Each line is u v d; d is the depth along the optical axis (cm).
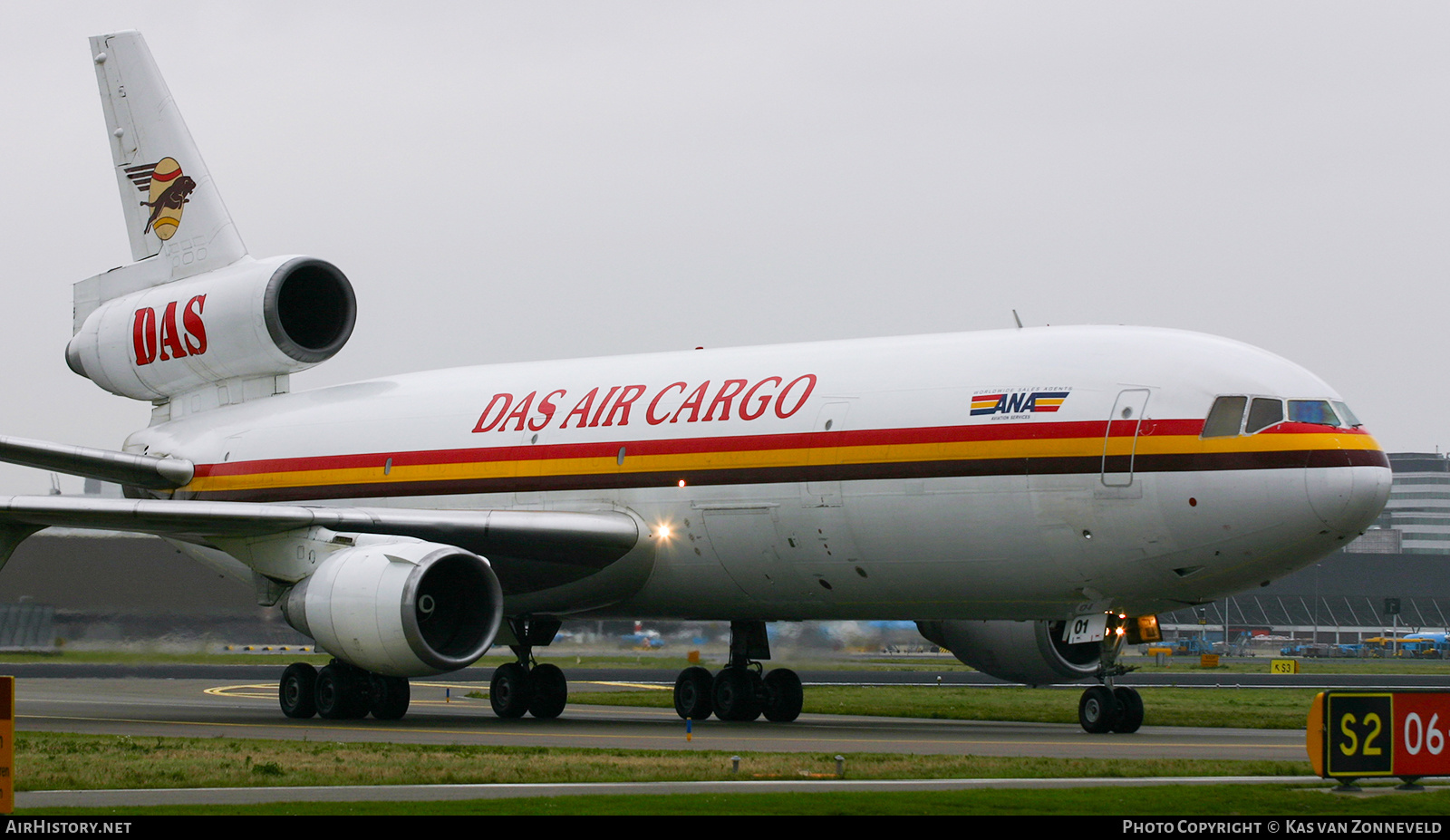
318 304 11031
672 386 9144
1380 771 4994
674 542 8906
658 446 8962
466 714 10244
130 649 14900
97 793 4719
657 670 18838
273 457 10631
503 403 9819
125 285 11800
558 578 9081
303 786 4938
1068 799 4641
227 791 4778
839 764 5353
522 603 9456
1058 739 7594
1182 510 7369
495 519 8638
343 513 8556
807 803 4506
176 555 15000
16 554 14812
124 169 11825
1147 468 7425
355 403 10550
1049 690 13488
